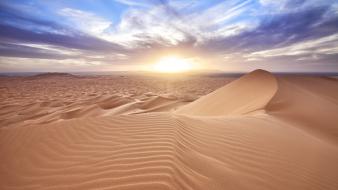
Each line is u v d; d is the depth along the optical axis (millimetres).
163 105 15711
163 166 2373
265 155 3158
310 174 2826
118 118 4367
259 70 14102
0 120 11820
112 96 18641
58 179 2438
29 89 33062
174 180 2107
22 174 2670
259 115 5812
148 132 3551
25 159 3008
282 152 3344
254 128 4383
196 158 2727
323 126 6059
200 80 60250
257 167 2773
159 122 4078
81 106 15102
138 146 3008
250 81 13070
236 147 3326
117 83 47156
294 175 2723
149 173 2252
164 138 3240
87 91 29969
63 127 3998
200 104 12961
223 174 2420
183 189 1993
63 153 3061
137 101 16734
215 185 2152
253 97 10672
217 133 3859
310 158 3303
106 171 2414
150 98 17891
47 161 2895
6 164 2920
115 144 3154
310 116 6750
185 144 3145
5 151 3258
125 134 3527
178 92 28969
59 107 15242
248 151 3225
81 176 2404
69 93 27172
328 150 3809
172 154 2668
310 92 11805
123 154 2793
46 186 2354
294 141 3896
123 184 2111
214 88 35469
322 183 2660
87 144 3258
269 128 4492
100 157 2787
